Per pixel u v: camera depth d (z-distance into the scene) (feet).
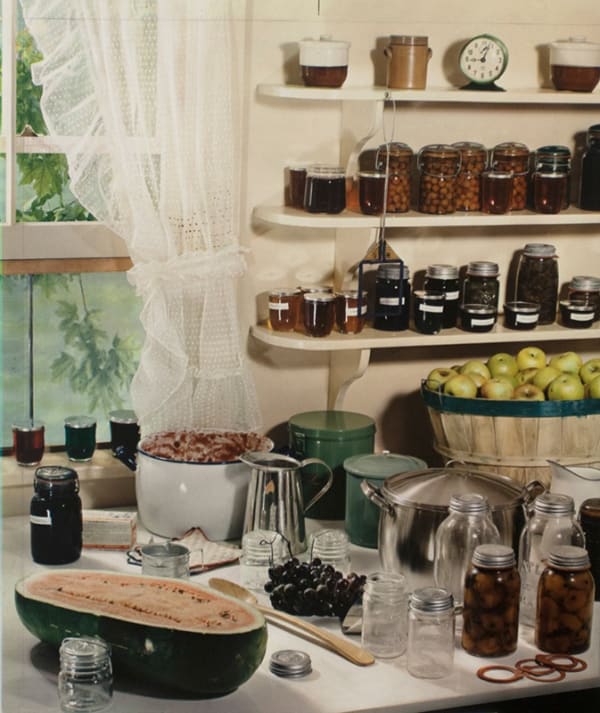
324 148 7.73
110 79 6.91
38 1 6.77
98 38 6.86
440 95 7.28
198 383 7.53
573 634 5.90
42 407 7.82
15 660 5.84
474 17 7.82
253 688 5.50
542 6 7.94
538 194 7.82
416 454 8.39
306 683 5.55
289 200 7.73
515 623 5.88
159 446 7.31
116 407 7.97
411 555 6.38
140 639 5.46
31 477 7.41
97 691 5.41
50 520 6.69
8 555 6.84
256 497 6.81
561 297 8.46
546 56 8.02
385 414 8.27
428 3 7.72
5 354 7.69
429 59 7.63
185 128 7.16
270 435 8.05
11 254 7.29
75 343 7.80
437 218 7.46
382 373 8.21
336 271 7.92
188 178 7.22
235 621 5.52
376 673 5.65
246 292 7.78
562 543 6.27
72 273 7.66
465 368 7.68
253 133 7.56
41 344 7.74
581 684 5.64
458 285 7.90
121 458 7.45
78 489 6.81
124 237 7.16
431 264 8.13
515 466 7.29
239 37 7.38
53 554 6.71
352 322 7.57
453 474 6.63
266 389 7.97
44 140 7.27
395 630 5.82
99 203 7.09
